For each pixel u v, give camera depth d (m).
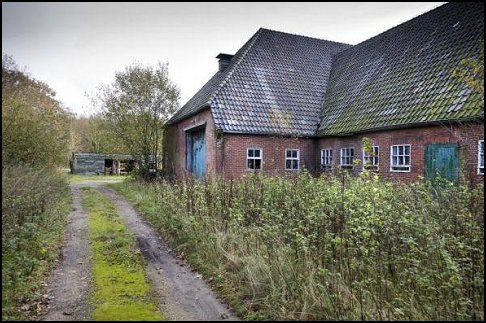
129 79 23.42
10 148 10.86
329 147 18.52
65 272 6.90
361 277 5.47
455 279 4.81
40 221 9.26
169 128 25.78
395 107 15.38
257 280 5.80
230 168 17.39
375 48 20.12
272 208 8.45
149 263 7.56
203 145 20.19
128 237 9.41
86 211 13.22
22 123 11.54
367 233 5.93
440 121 12.68
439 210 7.20
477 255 5.46
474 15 15.20
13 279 5.88
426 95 14.28
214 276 6.57
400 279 5.57
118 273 6.89
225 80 19.03
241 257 6.79
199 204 9.77
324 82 21.78
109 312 5.23
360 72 19.73
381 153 15.51
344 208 6.88
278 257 6.17
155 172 23.73
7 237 7.05
